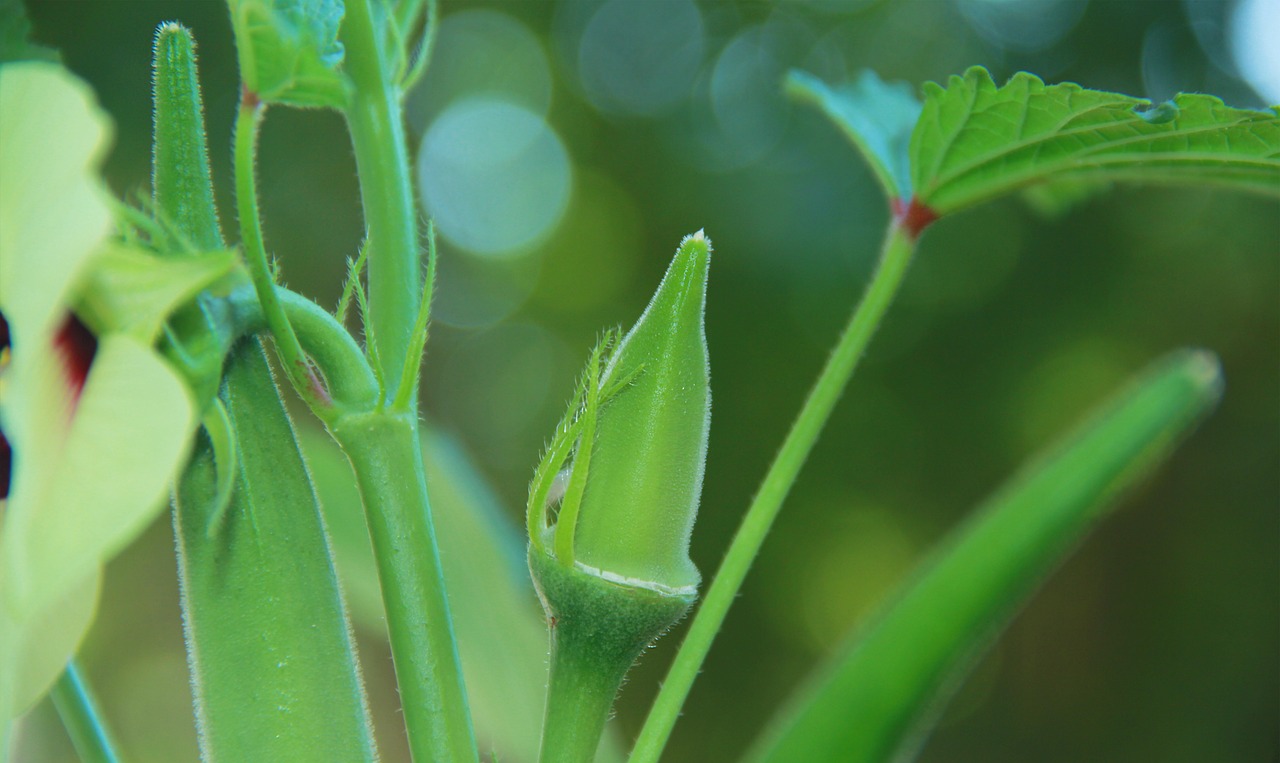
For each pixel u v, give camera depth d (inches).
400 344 19.5
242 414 19.1
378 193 19.6
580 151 128.3
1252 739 100.1
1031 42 115.5
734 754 111.5
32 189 16.7
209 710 19.1
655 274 121.2
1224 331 105.9
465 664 22.5
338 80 18.4
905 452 114.4
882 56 123.5
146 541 64.2
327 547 19.3
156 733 63.3
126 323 17.2
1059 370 111.3
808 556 115.9
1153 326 107.7
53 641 17.6
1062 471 20.7
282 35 18.1
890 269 21.0
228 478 18.3
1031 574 20.7
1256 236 103.8
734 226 110.8
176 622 64.1
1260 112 20.4
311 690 19.1
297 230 84.4
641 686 92.1
